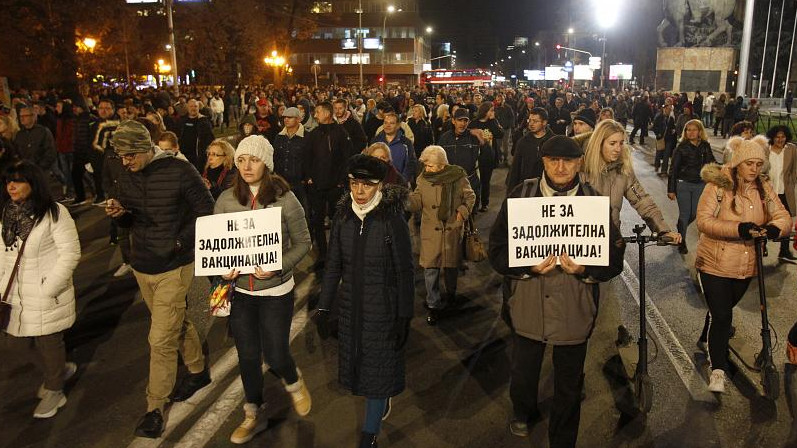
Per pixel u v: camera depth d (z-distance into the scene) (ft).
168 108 38.73
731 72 131.13
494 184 48.57
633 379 15.89
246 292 12.82
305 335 18.95
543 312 11.69
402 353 11.87
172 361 13.69
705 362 16.84
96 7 97.45
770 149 25.55
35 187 13.76
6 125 27.14
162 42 161.79
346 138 25.64
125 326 19.79
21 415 14.32
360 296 11.57
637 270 25.58
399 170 26.84
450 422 13.89
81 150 38.75
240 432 13.08
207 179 23.72
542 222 11.53
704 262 15.30
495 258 12.03
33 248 13.85
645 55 229.86
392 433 13.46
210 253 12.68
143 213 13.65
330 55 324.60
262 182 12.82
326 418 14.03
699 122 26.91
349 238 11.68
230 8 164.14
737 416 14.08
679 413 14.24
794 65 173.37
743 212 14.99
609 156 15.15
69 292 14.47
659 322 19.77
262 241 12.57
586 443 13.08
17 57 93.61
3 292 13.92
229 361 17.12
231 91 111.65
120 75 163.73
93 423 13.92
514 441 13.12
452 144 28.40
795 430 13.07
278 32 181.06
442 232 19.57
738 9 134.62
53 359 14.26
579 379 11.87
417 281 24.40
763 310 14.75
